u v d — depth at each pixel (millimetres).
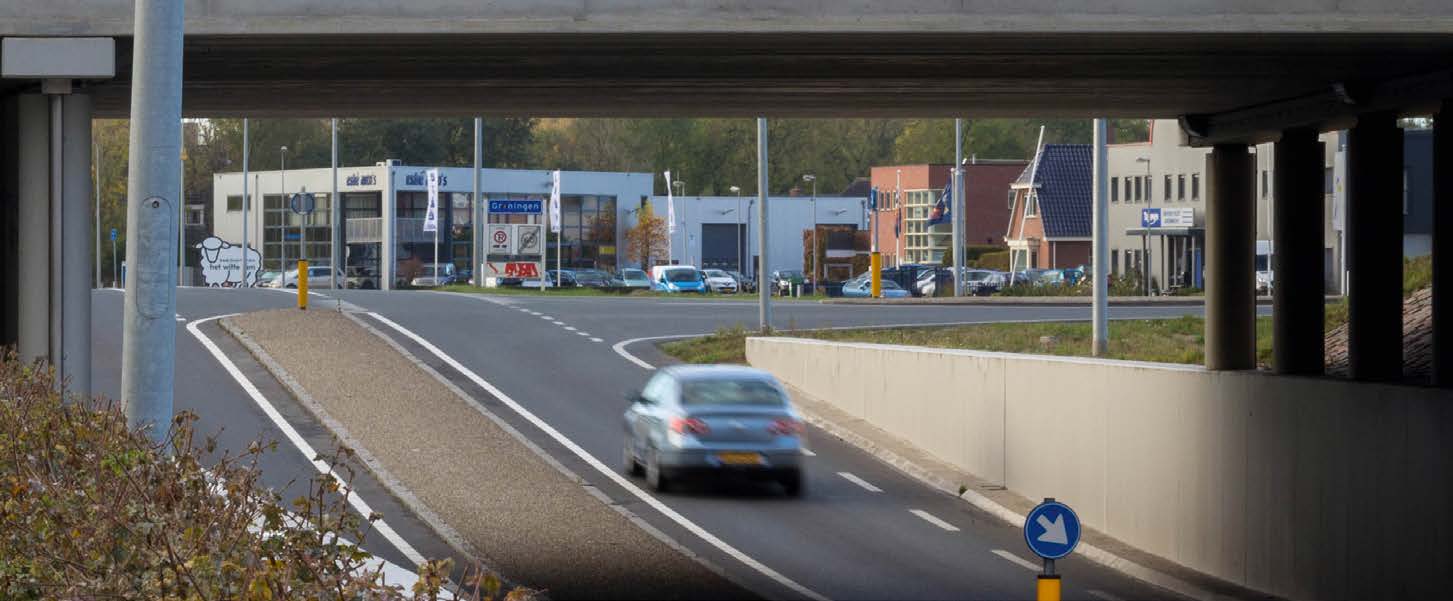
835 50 30953
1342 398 35969
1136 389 44469
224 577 13078
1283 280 40875
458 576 35688
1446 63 33188
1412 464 33312
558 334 85062
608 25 28016
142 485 16391
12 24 29062
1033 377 49656
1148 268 157500
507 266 165000
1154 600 38312
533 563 38094
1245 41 29484
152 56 22906
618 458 53219
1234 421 40344
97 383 63438
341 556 14898
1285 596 38250
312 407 59406
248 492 15883
